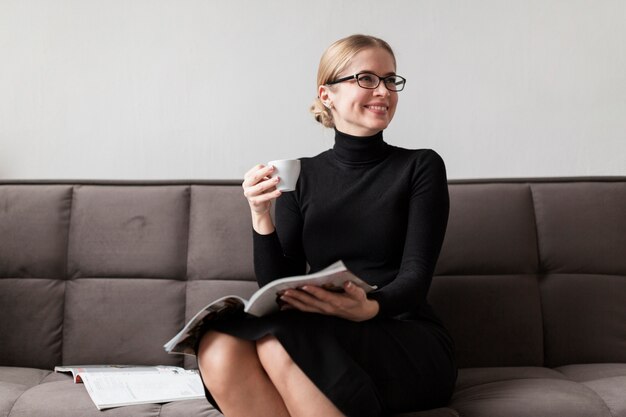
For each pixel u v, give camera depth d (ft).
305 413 3.61
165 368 5.74
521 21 7.56
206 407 4.49
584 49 7.52
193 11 7.61
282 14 7.61
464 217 6.18
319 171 5.24
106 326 6.02
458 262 6.10
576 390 4.54
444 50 7.57
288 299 3.75
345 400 3.55
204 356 3.86
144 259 6.15
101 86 7.57
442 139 7.55
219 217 6.24
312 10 7.60
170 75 7.59
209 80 7.59
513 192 6.26
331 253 4.91
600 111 7.49
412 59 7.57
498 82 7.54
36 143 7.54
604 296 5.99
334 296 3.77
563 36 7.54
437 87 7.57
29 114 7.54
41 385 5.08
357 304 3.85
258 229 4.92
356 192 4.97
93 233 6.20
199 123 7.57
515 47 7.55
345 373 3.60
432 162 4.92
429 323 4.68
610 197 6.22
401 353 4.05
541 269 6.19
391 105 5.03
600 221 6.15
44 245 6.17
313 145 7.57
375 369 3.92
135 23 7.61
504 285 6.04
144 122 7.56
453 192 6.28
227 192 6.34
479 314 5.98
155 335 6.00
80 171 7.53
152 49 7.60
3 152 7.52
